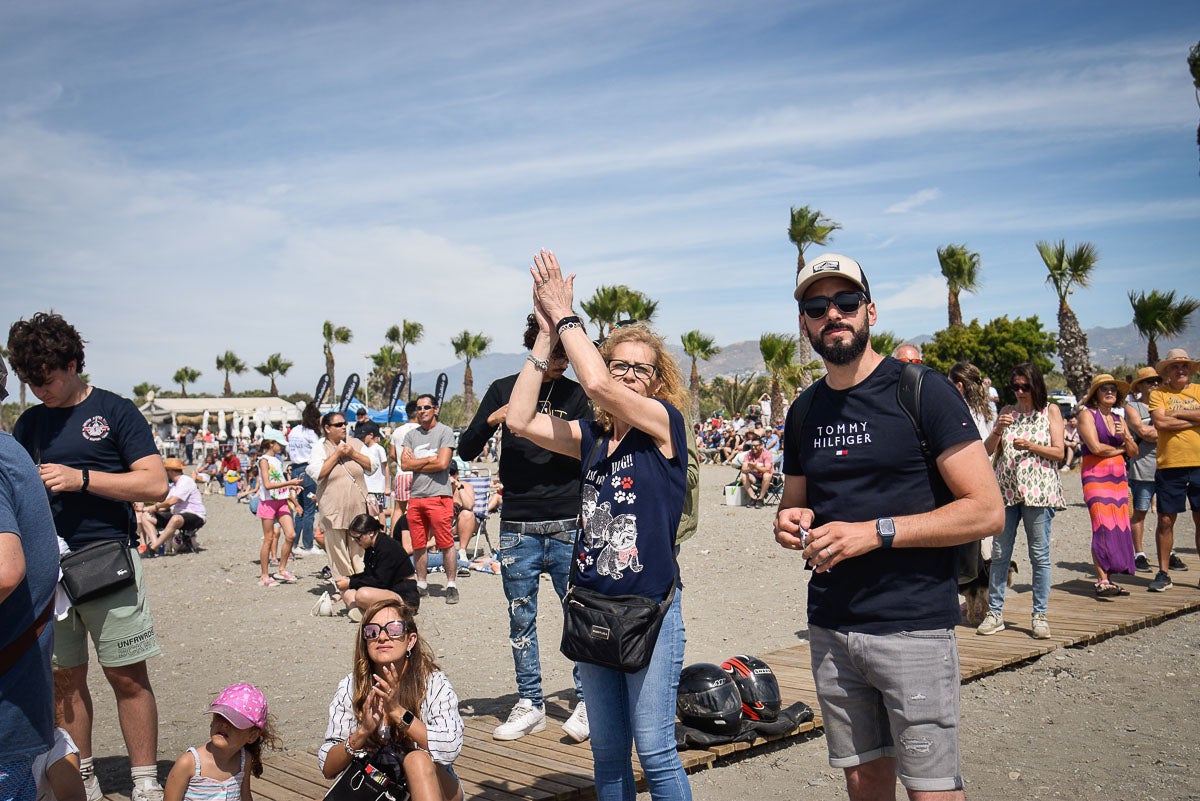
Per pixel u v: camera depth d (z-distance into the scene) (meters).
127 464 4.62
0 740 2.88
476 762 4.94
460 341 63.78
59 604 4.41
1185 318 31.00
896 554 3.03
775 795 4.66
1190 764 4.85
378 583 9.10
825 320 3.10
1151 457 10.21
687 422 3.89
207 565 13.84
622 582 3.29
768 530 15.38
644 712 3.25
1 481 2.89
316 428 14.68
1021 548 12.71
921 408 3.01
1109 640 7.55
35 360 4.39
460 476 13.39
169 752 5.60
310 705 6.59
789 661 6.96
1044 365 41.84
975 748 5.27
